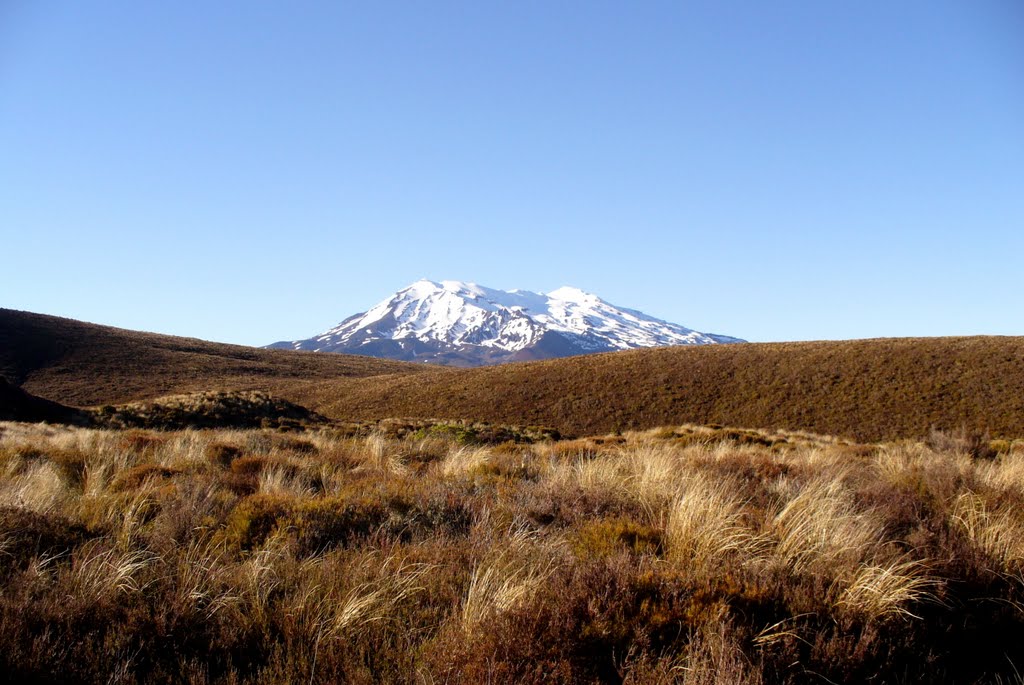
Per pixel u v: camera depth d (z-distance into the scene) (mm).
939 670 3828
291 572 4766
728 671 3234
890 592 4320
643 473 8469
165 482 8414
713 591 4188
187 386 98250
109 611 4004
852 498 7031
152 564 4863
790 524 5617
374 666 3549
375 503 6805
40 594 4180
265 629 3941
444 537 5719
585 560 4852
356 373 133125
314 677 3457
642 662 3422
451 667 3387
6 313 118688
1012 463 9375
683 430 32312
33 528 5340
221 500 7141
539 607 3904
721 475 8969
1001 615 4527
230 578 4688
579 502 6922
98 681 3291
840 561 4867
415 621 4047
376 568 4809
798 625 4027
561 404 75500
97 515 6129
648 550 5156
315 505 6504
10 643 3447
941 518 6332
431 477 9078
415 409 78438
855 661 3664
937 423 58281
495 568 4547
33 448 11836
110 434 16516
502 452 14289
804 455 14008
